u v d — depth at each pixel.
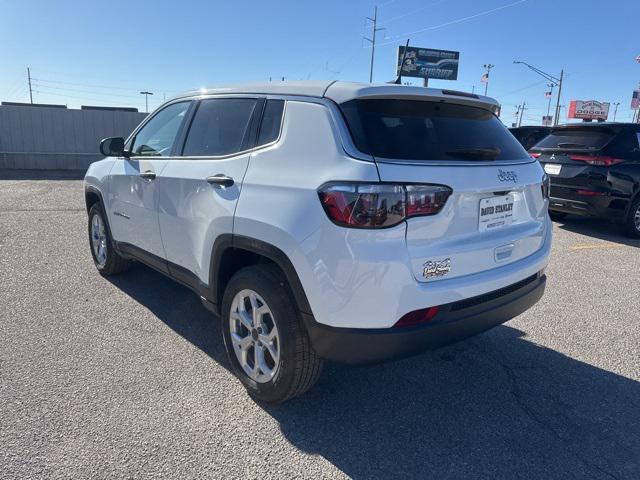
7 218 8.48
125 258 4.97
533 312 4.65
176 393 3.14
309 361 2.81
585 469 2.56
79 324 4.12
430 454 2.65
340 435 2.79
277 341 2.85
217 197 3.16
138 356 3.61
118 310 4.44
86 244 6.73
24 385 3.17
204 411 2.96
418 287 2.52
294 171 2.74
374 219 2.41
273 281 2.84
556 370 3.58
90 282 5.15
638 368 3.62
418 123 2.80
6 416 2.84
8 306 4.47
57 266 5.68
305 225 2.57
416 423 2.92
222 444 2.68
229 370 3.45
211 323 4.21
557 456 2.65
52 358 3.54
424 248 2.55
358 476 2.48
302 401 3.12
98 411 2.92
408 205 2.47
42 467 2.45
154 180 3.90
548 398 3.21
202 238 3.33
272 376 2.91
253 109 3.22
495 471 2.53
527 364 3.66
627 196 7.62
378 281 2.43
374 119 2.68
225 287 3.35
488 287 2.81
